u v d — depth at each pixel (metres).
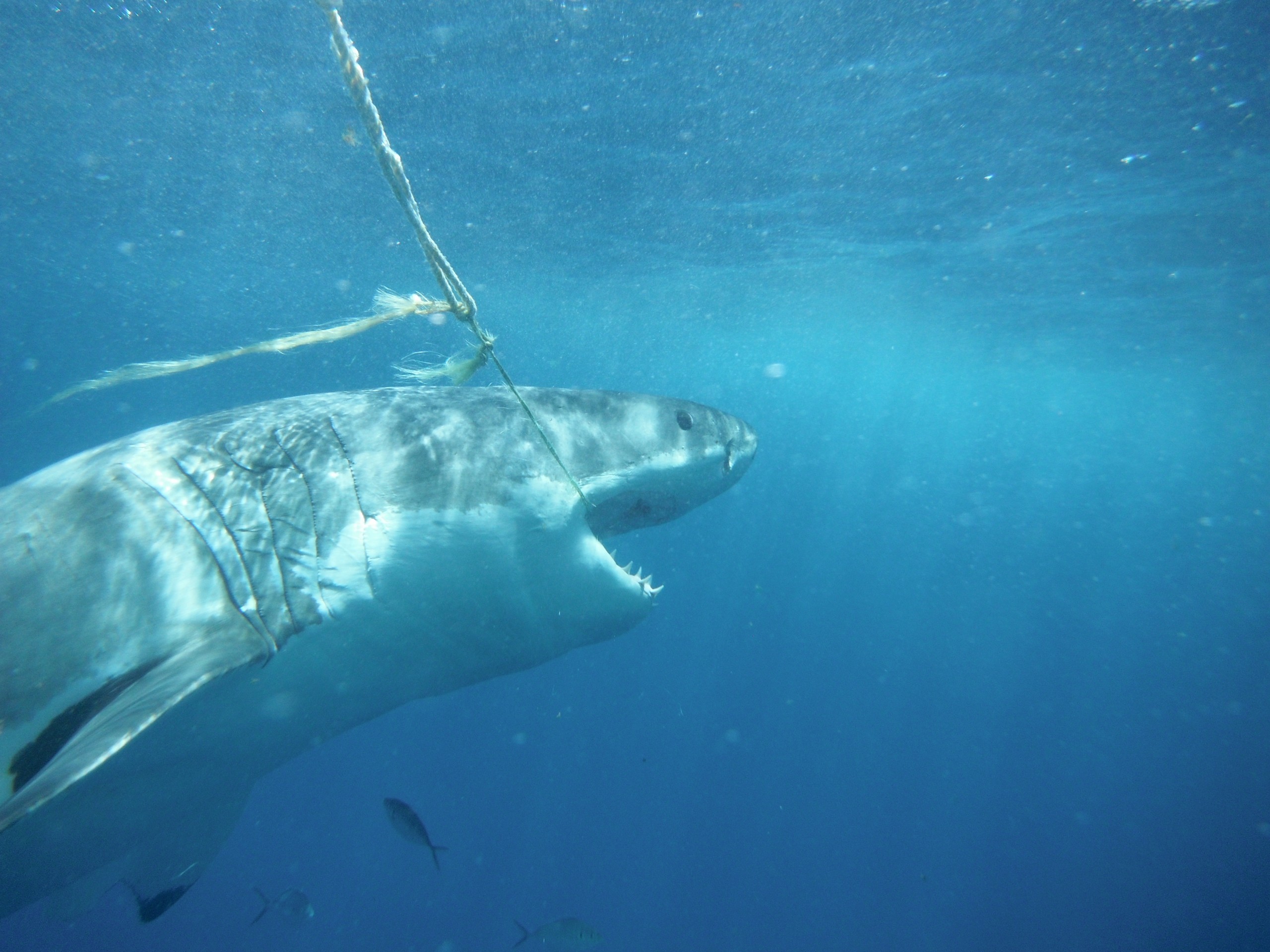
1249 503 94.75
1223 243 15.60
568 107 10.88
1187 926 20.88
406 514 2.72
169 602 2.36
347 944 19.58
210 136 12.45
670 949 20.03
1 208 17.89
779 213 15.64
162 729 2.36
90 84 10.65
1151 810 30.17
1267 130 10.57
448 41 9.12
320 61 9.77
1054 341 29.02
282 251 20.42
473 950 19.25
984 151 11.86
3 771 2.11
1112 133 10.90
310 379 36.00
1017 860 25.61
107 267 23.53
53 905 3.39
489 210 16.03
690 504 3.66
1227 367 30.12
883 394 60.25
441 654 2.95
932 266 19.38
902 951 20.53
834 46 8.94
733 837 25.16
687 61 9.46
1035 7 7.98
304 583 2.55
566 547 3.04
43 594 2.26
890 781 30.36
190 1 8.57
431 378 2.47
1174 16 7.95
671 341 37.00
